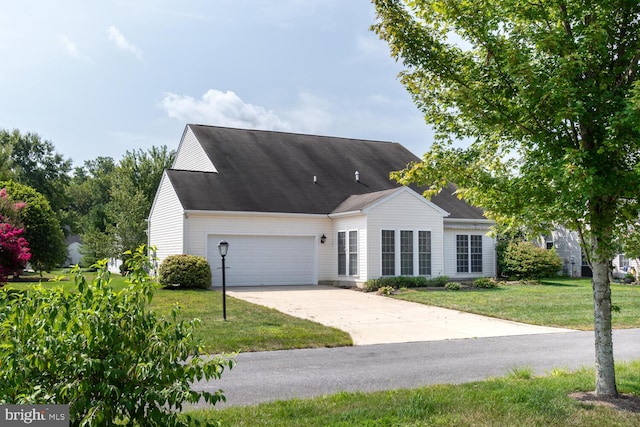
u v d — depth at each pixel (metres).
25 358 3.17
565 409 5.55
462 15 6.10
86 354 3.31
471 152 7.07
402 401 6.01
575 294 19.89
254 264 22.95
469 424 5.09
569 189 5.45
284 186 25.23
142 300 3.78
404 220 22.69
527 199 6.11
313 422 5.21
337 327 12.79
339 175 27.56
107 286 3.66
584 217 5.93
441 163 6.73
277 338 10.80
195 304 15.62
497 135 6.60
